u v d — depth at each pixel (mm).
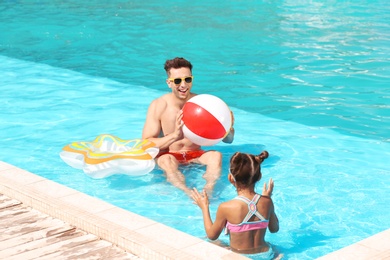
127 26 18578
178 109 8961
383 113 11461
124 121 11203
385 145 9992
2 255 6324
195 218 7559
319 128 10758
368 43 16094
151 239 6203
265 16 19406
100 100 12508
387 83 13102
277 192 8242
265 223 6398
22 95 12930
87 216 6789
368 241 5918
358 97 12328
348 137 10328
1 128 10977
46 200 7211
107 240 6523
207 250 5926
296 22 18531
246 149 9750
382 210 7777
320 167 9055
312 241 7047
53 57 15836
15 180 7828
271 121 11125
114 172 8453
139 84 13586
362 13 19500
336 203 7953
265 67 14383
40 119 11430
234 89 12922
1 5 22078
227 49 15898
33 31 18297
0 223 7031
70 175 8938
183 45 16406
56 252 6359
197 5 21281
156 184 8469
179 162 8758
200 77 13742
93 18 19719
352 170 8961
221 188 8203
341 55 15148
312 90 12781
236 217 6297
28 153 9820
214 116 8312
